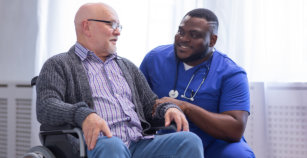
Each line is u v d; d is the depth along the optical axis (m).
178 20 2.41
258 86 2.25
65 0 2.70
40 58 2.73
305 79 2.25
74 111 1.32
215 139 1.81
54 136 1.46
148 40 2.47
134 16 2.54
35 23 2.83
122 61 1.74
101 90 1.57
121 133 1.52
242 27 2.31
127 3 2.55
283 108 2.28
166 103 1.59
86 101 1.51
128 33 2.54
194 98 1.81
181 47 1.79
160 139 1.50
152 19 2.46
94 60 1.63
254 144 2.26
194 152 1.39
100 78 1.60
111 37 1.65
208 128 1.68
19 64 2.88
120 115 1.55
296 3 2.26
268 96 2.31
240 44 2.31
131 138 1.54
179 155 1.42
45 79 1.48
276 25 2.29
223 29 2.33
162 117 1.56
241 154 1.65
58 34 2.71
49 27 2.72
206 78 1.82
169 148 1.45
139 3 2.53
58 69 1.51
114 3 2.58
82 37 1.67
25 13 2.86
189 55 1.79
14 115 2.80
